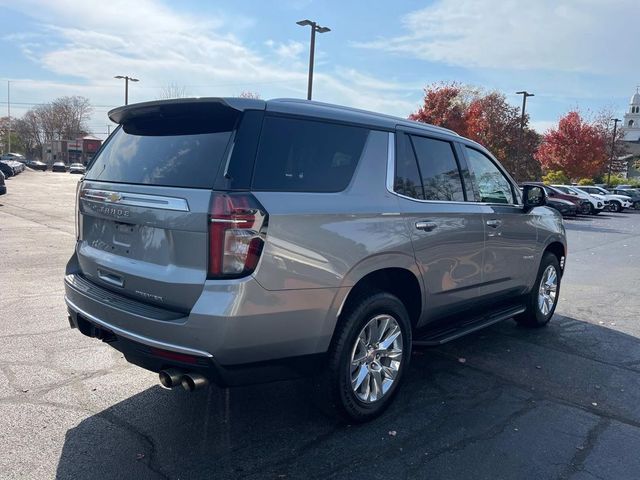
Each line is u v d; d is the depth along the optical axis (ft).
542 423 12.03
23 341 16.08
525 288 18.13
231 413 12.10
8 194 81.97
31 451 10.20
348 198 11.10
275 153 10.10
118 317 10.14
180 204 9.53
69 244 34.91
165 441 10.78
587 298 25.40
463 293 14.62
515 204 17.47
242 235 9.17
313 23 72.28
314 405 11.55
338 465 10.11
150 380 13.64
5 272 25.76
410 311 13.34
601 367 15.71
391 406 12.72
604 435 11.55
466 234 14.23
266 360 9.83
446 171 14.26
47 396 12.55
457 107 109.09
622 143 211.00
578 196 98.12
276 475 9.73
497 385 14.17
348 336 10.91
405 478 9.75
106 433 10.98
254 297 9.29
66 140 335.47
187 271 9.49
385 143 12.41
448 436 11.33
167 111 10.86
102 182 11.57
